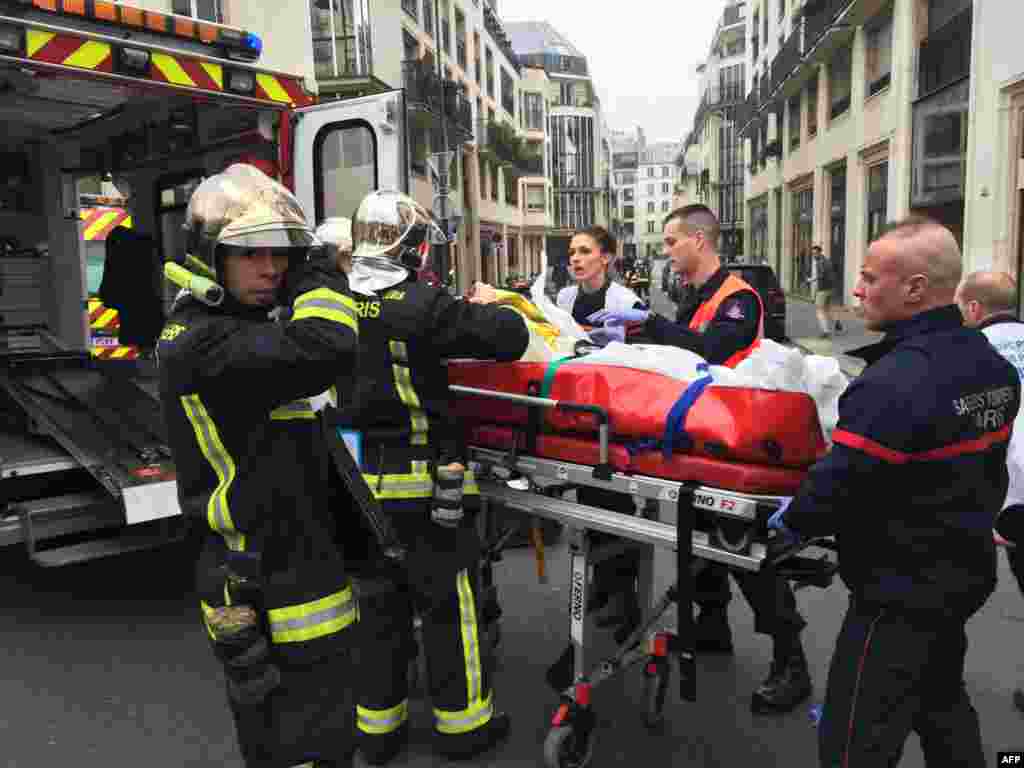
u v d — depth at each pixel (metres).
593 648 3.56
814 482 1.78
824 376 2.08
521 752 2.81
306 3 11.66
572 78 76.31
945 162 14.08
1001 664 3.37
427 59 25.27
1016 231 11.55
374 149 4.52
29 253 6.04
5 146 5.87
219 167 5.23
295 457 1.86
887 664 1.81
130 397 5.12
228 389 1.71
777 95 27.81
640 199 137.12
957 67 13.68
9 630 3.92
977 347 1.83
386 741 2.74
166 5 10.69
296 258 1.86
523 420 2.68
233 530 1.77
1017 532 2.86
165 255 6.02
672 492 2.22
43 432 4.53
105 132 5.80
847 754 1.85
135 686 3.36
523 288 4.40
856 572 1.87
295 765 1.85
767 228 32.59
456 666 2.68
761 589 2.96
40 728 3.03
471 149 33.12
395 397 2.52
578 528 2.58
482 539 3.43
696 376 2.30
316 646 1.85
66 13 3.73
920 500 1.78
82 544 4.04
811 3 21.77
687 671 2.23
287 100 4.71
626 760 2.74
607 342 3.05
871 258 1.87
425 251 2.62
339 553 2.00
